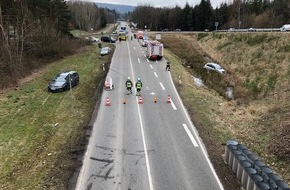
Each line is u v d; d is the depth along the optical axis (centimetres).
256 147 1858
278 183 1288
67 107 2494
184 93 2970
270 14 8612
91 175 1499
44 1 5034
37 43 4625
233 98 3178
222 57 5197
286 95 2862
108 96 2806
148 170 1557
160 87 3173
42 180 1457
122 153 1728
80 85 3186
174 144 1855
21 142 1869
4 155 1711
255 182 1288
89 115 2309
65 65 4331
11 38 4825
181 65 4662
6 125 2131
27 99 2716
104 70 3909
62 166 1578
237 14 10494
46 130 2039
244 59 4588
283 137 1900
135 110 2448
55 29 5475
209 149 1803
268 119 2267
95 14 14475
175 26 14225
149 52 4834
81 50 5828
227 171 1564
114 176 1495
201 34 7481
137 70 3997
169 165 1609
